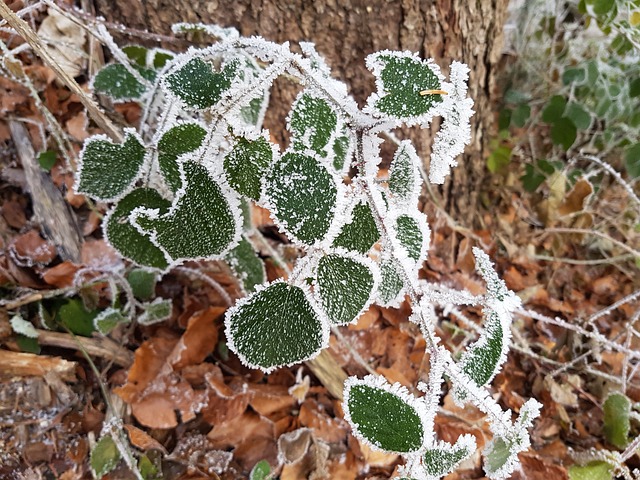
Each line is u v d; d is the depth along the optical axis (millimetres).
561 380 333
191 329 295
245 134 163
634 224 428
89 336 289
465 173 412
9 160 326
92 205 303
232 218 175
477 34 346
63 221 316
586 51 477
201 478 265
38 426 262
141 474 257
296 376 294
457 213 420
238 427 283
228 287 319
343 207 160
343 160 221
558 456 293
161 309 286
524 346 331
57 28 318
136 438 264
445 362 155
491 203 446
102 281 292
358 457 279
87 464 261
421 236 197
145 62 276
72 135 326
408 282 161
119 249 219
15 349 268
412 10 303
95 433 270
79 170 202
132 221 167
